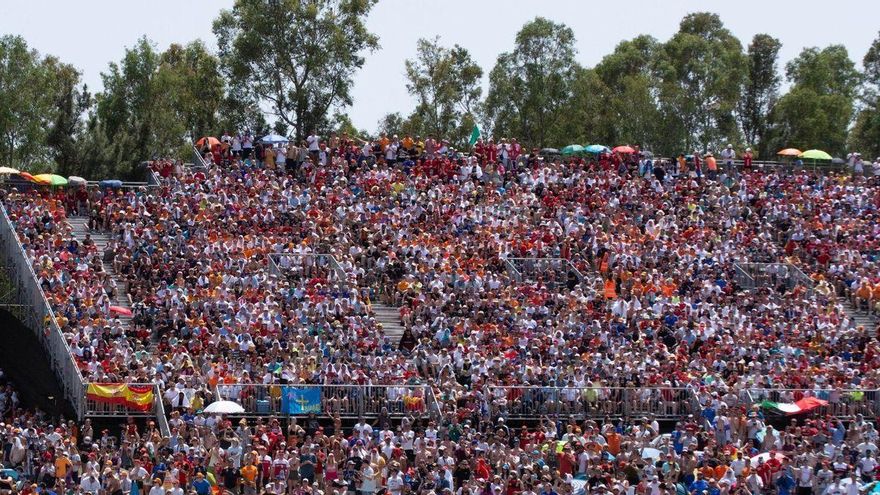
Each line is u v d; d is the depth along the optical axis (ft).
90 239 291.17
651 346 277.44
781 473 230.48
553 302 292.61
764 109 590.55
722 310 300.61
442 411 246.06
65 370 243.60
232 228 305.32
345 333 266.16
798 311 304.91
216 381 241.55
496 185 353.72
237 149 351.87
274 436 225.97
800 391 265.13
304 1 485.97
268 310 266.16
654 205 351.25
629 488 213.46
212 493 208.33
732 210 355.77
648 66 593.01
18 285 284.20
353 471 222.07
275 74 486.38
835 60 616.39
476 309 283.79
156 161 341.41
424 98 524.52
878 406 268.21
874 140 558.97
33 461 219.82
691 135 561.02
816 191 374.63
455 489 222.07
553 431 239.09
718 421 251.39
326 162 351.46
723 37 625.41
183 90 514.27
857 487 226.17
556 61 528.22
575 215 338.54
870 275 326.03
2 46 477.36
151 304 264.72
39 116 478.18
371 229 314.76
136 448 220.43
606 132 547.49
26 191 337.93
